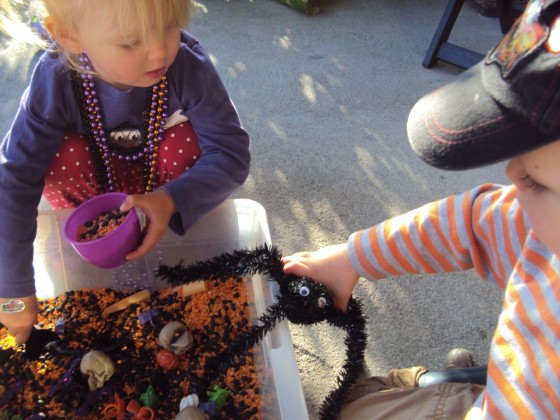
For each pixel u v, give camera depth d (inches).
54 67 37.6
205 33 84.9
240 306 41.8
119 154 43.4
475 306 50.2
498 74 20.6
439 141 22.1
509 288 29.3
